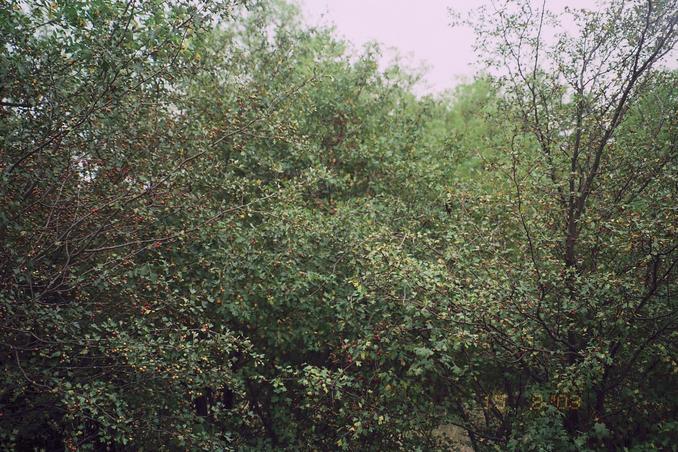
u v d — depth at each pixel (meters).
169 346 6.78
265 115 8.70
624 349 8.66
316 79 10.13
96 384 6.36
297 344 10.62
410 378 9.77
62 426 7.68
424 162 13.09
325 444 10.55
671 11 8.52
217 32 12.58
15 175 6.23
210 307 9.47
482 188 10.61
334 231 10.05
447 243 9.79
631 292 7.80
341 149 12.74
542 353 8.28
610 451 8.70
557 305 8.14
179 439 7.32
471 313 7.60
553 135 9.48
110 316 7.72
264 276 9.08
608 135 9.06
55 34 6.76
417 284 7.73
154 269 7.83
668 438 8.06
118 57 6.30
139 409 7.15
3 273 6.28
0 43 6.13
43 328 6.45
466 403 10.05
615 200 9.30
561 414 8.11
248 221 10.62
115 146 7.17
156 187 7.25
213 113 10.34
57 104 6.20
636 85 9.07
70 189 7.04
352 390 9.49
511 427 9.24
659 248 7.30
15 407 7.36
